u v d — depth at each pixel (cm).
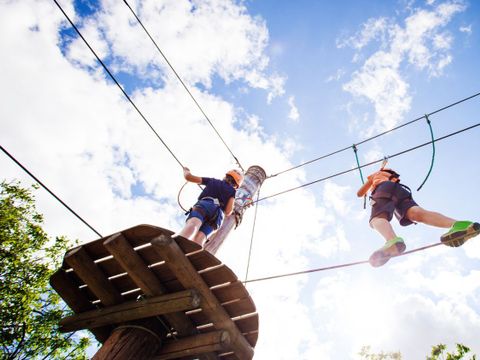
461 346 1605
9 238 1391
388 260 319
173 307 303
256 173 756
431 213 325
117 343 307
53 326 1316
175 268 292
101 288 331
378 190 373
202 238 417
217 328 330
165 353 329
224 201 450
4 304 1258
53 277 342
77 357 1326
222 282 317
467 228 271
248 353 343
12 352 1224
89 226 405
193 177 477
